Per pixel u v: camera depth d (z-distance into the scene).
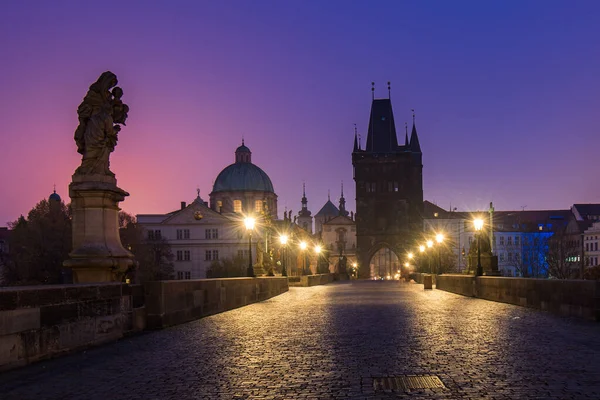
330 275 91.19
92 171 15.88
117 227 16.33
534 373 9.29
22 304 10.76
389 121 147.62
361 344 13.03
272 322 18.66
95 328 13.22
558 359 10.48
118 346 13.23
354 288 55.59
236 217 142.62
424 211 165.75
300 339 14.13
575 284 18.08
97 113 16.05
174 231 134.88
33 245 85.25
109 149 16.25
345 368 10.17
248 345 13.23
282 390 8.61
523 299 23.62
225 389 8.76
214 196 164.38
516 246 157.25
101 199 15.73
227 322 18.77
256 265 45.97
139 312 15.89
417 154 166.00
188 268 133.62
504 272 155.88
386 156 143.88
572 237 148.75
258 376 9.65
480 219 37.47
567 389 8.16
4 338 10.26
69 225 87.19
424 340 13.45
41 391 8.82
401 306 25.81
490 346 12.25
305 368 10.26
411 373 9.58
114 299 14.24
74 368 10.55
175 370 10.30
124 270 15.77
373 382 8.99
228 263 126.69
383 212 143.38
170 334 15.44
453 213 163.50
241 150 169.62
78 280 15.41
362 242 142.88
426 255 93.00
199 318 20.33
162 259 129.62
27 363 10.80
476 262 37.47
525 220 169.50
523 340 13.05
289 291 48.12
